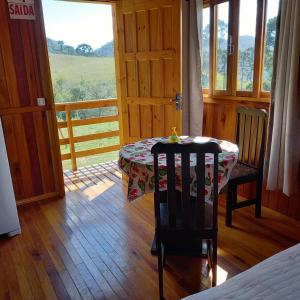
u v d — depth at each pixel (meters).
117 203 3.06
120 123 3.69
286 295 0.81
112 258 2.15
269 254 2.12
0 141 2.29
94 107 4.16
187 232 1.65
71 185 3.61
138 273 1.98
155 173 1.53
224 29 2.91
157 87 3.26
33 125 3.01
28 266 2.09
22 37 2.78
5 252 2.26
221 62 3.02
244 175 2.42
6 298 1.80
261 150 2.43
